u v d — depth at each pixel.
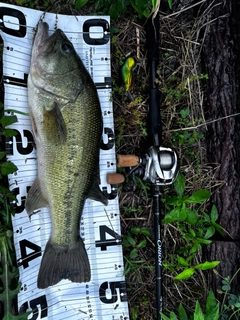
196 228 0.67
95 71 0.60
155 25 0.60
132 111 0.64
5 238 0.56
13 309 0.57
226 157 0.64
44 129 0.52
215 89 0.64
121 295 0.62
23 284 0.57
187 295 0.67
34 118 0.52
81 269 0.57
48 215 0.59
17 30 0.55
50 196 0.54
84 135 0.53
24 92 0.56
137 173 0.61
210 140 0.66
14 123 0.56
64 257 0.57
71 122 0.52
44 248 0.58
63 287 0.60
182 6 0.65
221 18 0.63
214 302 0.63
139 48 0.64
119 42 0.63
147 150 0.62
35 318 0.58
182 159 0.67
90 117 0.54
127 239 0.64
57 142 0.52
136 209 0.65
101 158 0.61
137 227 0.65
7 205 0.55
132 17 0.64
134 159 0.59
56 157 0.53
